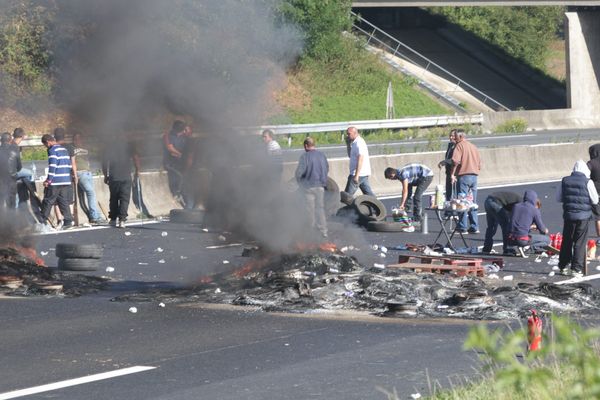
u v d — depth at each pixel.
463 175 47.31
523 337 10.27
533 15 176.62
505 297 28.64
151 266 37.38
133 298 29.89
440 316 27.33
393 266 33.59
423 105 137.62
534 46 170.38
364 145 49.72
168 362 22.08
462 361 21.86
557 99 159.75
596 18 152.50
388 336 24.75
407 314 27.34
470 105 147.12
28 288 31.12
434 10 172.25
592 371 9.64
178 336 24.83
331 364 21.75
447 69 158.12
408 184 49.78
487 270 35.53
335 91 125.25
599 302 28.98
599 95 151.75
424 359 22.14
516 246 39.88
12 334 25.11
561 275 35.25
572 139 110.88
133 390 19.62
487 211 40.66
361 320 26.88
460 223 43.97
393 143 100.25
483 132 129.50
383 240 45.06
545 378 10.26
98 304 29.22
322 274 31.08
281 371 21.16
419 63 157.25
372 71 134.75
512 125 131.75
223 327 25.92
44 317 27.28
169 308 28.52
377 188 66.00
